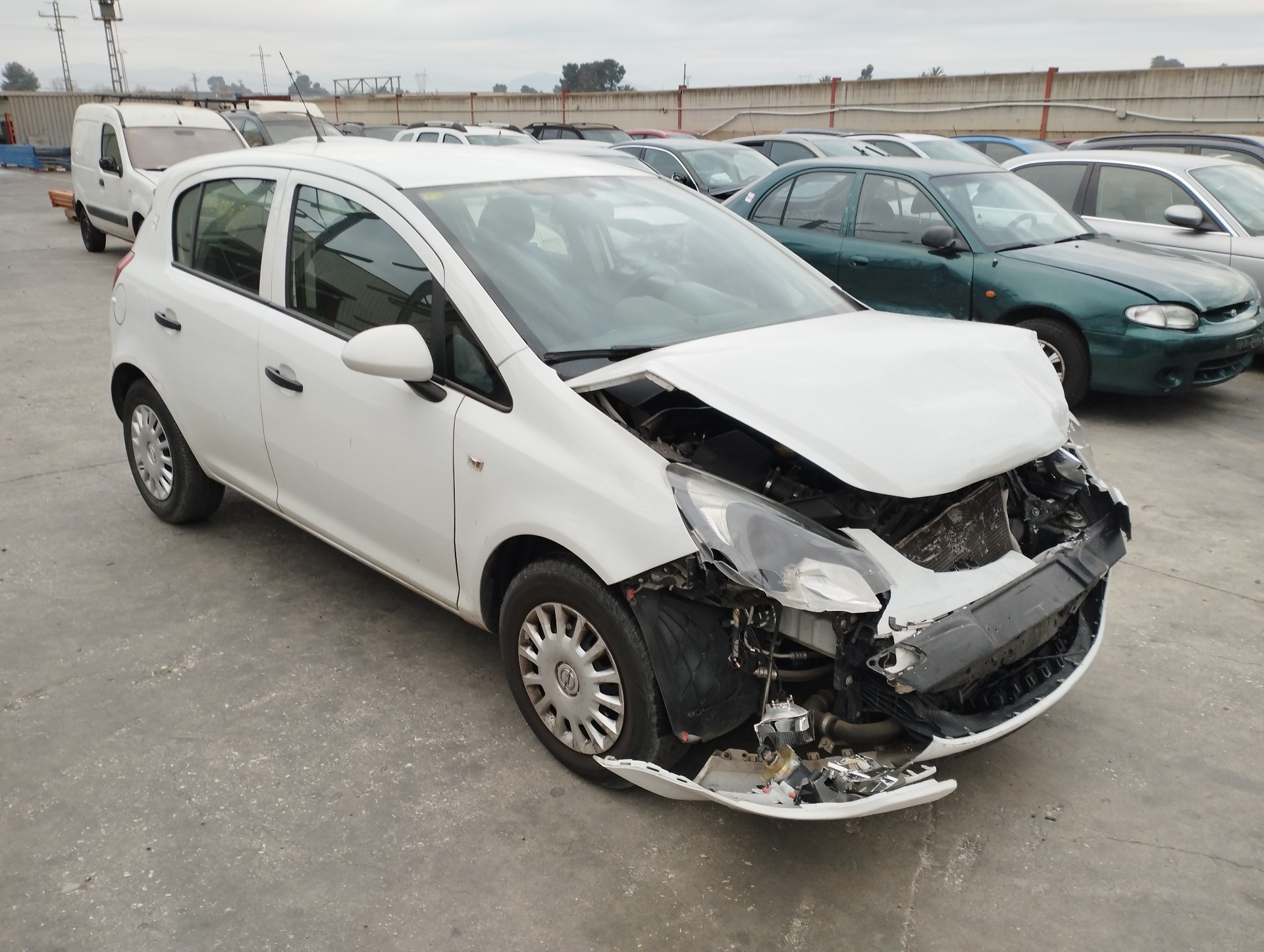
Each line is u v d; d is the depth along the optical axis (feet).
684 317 10.98
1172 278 21.07
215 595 13.65
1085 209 27.94
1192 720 11.15
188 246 13.99
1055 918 8.39
